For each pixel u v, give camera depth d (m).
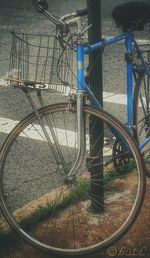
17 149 5.19
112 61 7.86
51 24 10.14
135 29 3.58
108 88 6.92
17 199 4.27
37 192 4.38
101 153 3.51
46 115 3.19
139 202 3.14
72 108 3.07
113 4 11.51
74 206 3.79
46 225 3.60
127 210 3.72
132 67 3.68
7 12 11.26
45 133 3.22
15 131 3.19
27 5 11.75
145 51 3.95
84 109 3.09
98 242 3.37
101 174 3.58
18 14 11.05
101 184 3.61
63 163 3.24
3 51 8.64
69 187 3.24
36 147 5.21
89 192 3.67
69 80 3.08
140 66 3.83
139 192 3.14
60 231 3.53
